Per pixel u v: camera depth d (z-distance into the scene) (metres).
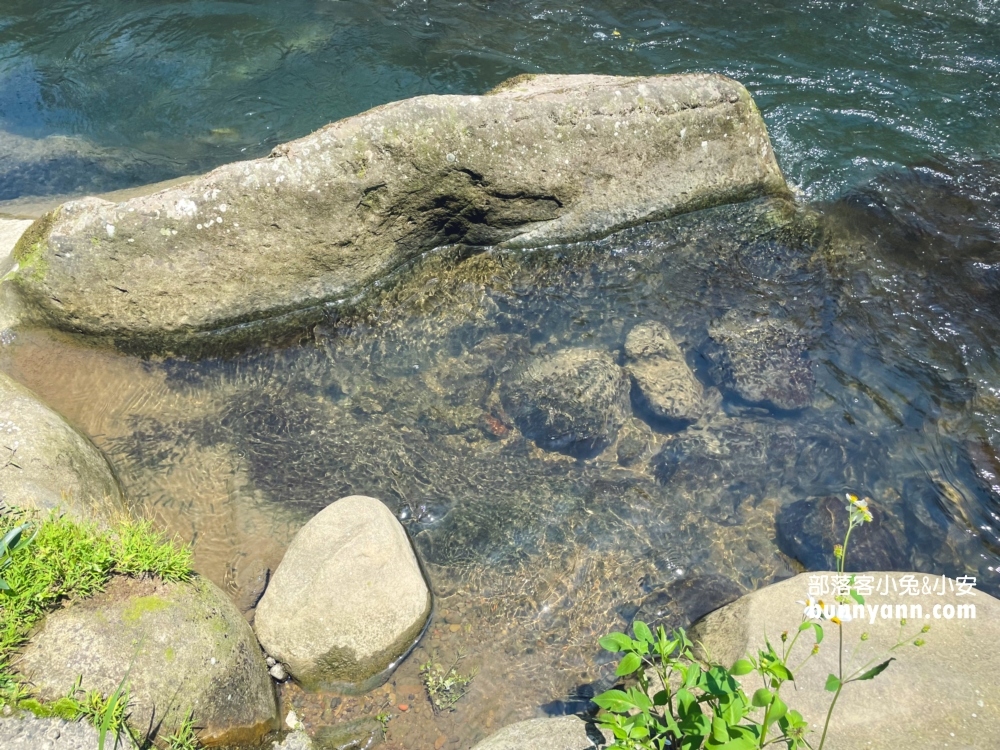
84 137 7.31
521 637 4.00
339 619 3.76
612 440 4.89
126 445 4.73
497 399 5.11
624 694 2.79
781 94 7.34
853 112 7.13
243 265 5.22
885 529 4.38
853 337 5.38
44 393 4.94
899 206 6.30
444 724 3.69
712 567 4.29
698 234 6.05
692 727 2.66
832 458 4.75
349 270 5.50
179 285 5.15
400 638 3.84
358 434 4.91
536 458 4.81
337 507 4.17
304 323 5.48
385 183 5.28
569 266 5.87
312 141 5.14
